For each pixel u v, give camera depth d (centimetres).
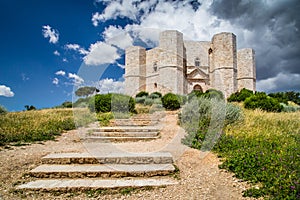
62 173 364
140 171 370
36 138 602
